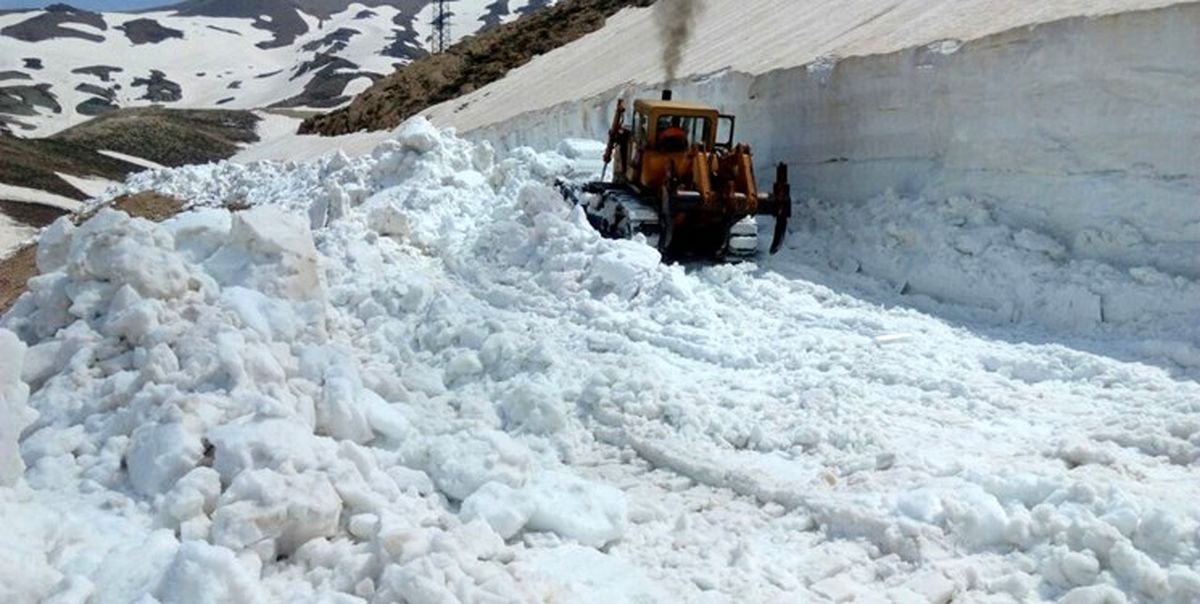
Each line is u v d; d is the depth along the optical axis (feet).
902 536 14.78
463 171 45.78
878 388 21.90
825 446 18.58
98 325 18.93
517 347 22.26
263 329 19.60
